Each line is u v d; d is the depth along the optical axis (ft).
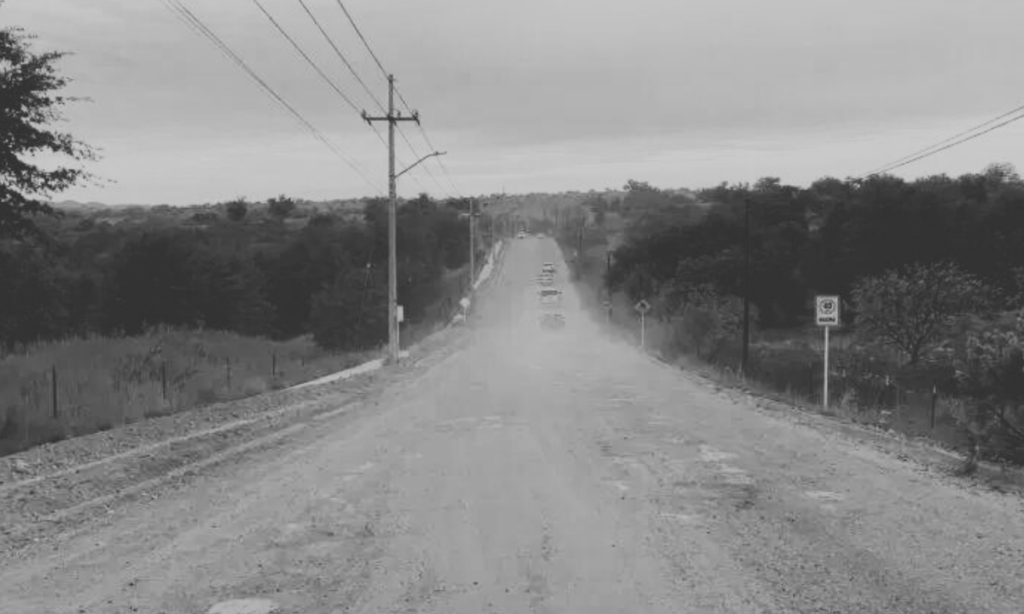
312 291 248.52
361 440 45.09
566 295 286.66
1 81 55.93
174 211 548.31
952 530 24.52
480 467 36.14
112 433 46.09
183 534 25.05
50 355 83.35
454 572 20.86
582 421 52.01
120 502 29.91
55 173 59.93
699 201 589.32
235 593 19.35
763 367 104.73
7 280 73.41
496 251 432.66
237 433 47.39
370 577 20.53
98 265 217.56
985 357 39.75
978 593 18.85
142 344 99.09
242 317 200.23
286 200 478.18
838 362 109.40
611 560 21.83
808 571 20.67
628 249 274.77
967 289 133.39
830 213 245.04
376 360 114.01
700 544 23.32
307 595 19.17
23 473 34.96
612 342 164.76
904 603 18.26
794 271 233.96
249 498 30.25
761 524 25.53
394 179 114.93
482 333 184.44
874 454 38.86
